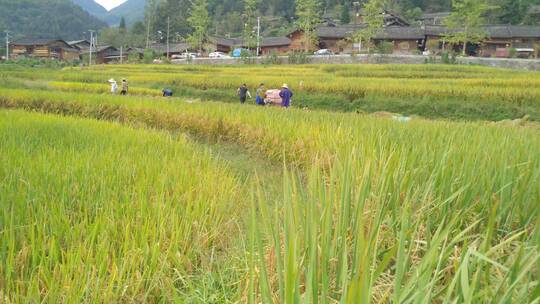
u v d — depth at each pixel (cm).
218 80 2930
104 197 423
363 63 4875
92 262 325
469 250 191
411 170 396
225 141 1069
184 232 380
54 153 556
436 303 255
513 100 2027
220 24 10044
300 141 813
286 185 224
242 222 454
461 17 4712
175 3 10512
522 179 382
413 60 4688
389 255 198
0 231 344
